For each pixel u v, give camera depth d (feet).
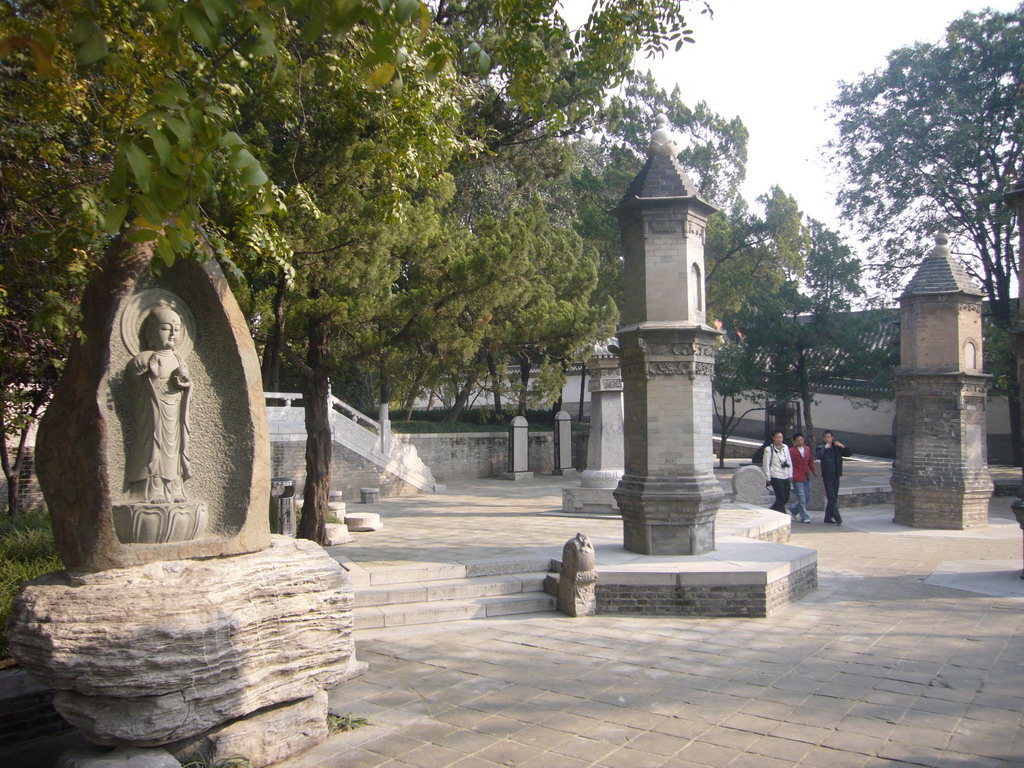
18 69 23.00
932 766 17.61
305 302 38.09
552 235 86.69
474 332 45.65
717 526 45.21
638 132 100.22
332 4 12.28
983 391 59.26
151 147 13.50
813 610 32.86
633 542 36.27
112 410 18.28
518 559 35.68
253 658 17.72
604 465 56.95
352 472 72.13
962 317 58.54
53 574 17.80
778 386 101.60
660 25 31.27
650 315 35.40
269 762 17.94
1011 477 86.48
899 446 61.41
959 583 38.34
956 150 90.68
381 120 33.45
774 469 59.36
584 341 67.62
